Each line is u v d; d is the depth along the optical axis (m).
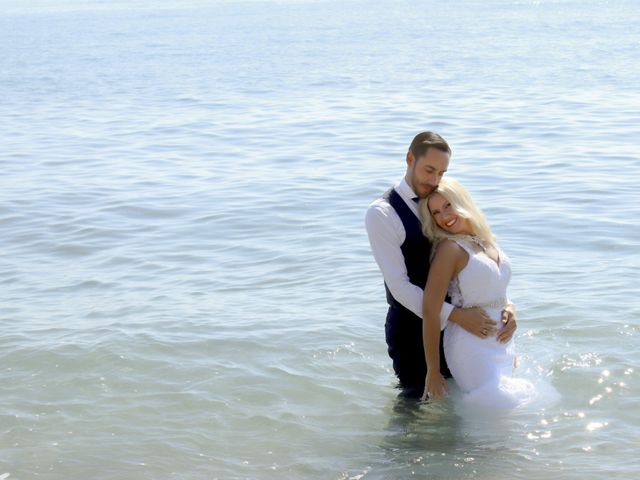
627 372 5.92
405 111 18.84
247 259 8.92
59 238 9.93
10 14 81.50
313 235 9.69
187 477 4.88
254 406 5.68
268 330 6.81
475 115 18.00
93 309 7.47
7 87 26.67
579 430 5.23
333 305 7.37
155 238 9.83
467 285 5.44
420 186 5.41
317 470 4.92
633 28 45.22
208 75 28.47
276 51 37.28
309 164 13.65
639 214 10.03
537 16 58.31
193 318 7.12
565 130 15.85
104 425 5.45
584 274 7.93
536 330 6.62
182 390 5.88
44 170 13.71
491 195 11.29
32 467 4.98
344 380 6.01
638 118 16.86
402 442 5.20
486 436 5.21
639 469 4.79
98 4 97.56
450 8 71.56
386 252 5.43
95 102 22.53
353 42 41.16
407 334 5.66
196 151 15.05
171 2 97.38
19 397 5.80
